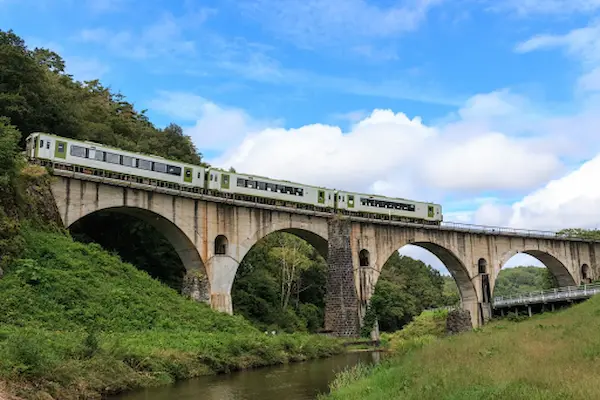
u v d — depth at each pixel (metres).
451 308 68.06
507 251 69.62
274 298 63.41
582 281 75.25
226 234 47.47
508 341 25.48
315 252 78.62
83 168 40.91
